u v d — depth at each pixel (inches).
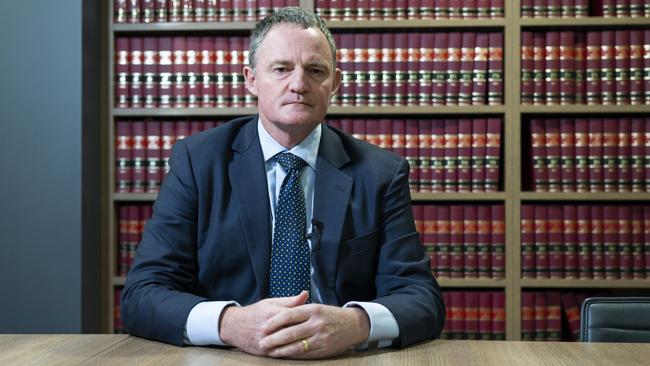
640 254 119.8
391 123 121.9
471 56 121.3
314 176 66.9
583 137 120.6
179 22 122.9
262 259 63.4
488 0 121.6
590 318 66.9
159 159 123.5
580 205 121.0
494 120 121.1
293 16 64.9
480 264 120.8
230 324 51.5
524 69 120.8
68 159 118.1
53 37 118.4
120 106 123.8
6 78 119.1
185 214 64.9
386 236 66.1
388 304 54.7
